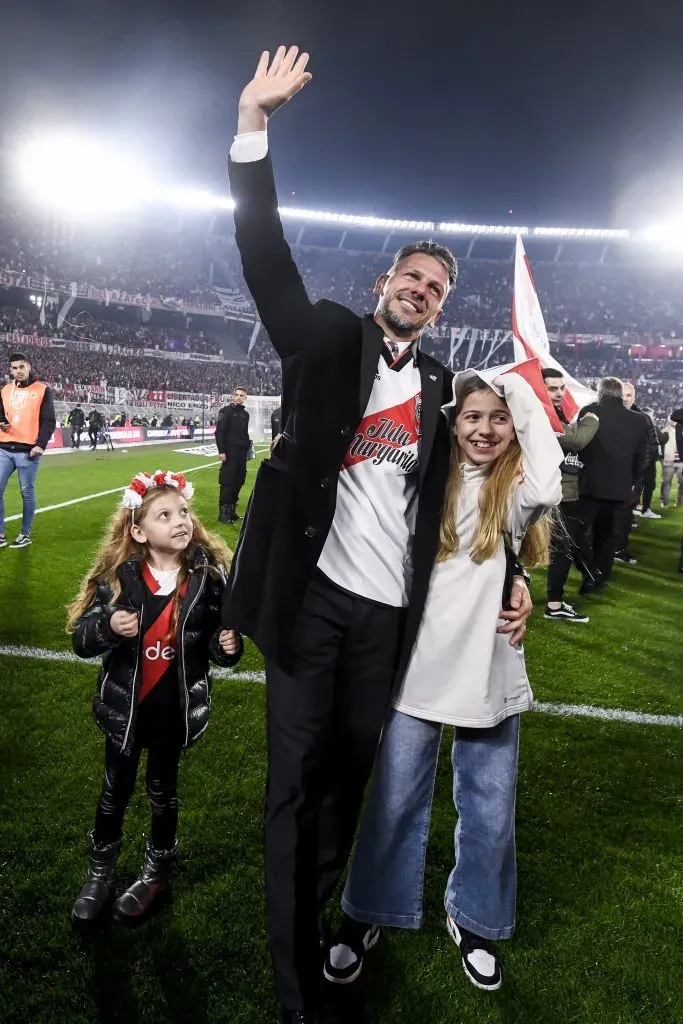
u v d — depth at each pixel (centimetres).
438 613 184
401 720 188
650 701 389
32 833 245
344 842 192
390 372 184
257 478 189
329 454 176
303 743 179
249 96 174
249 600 182
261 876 229
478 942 198
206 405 3375
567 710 372
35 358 3231
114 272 4259
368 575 182
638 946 208
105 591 202
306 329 179
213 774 290
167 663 204
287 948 170
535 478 178
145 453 1978
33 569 597
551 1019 183
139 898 209
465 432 184
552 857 248
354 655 186
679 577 705
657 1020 184
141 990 185
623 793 292
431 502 183
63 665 393
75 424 2120
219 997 184
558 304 4784
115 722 202
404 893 195
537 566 204
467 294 4903
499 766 192
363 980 193
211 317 4616
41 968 191
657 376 3991
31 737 312
